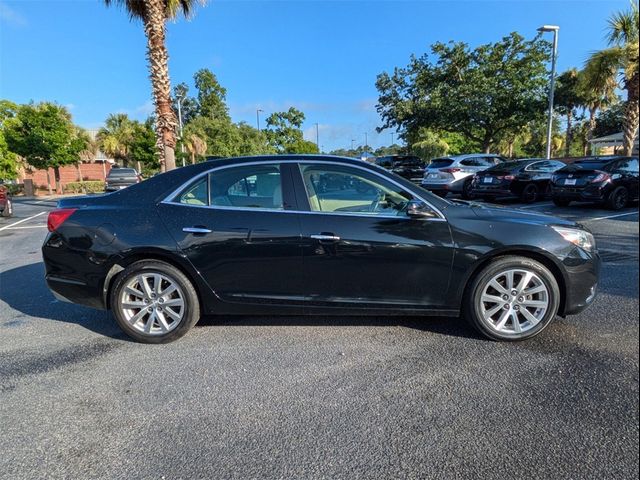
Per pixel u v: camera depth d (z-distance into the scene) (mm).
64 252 3693
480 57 24172
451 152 35781
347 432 2457
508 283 3508
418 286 3539
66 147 29203
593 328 3750
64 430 2533
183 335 3713
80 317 4422
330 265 3527
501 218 3570
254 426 2535
